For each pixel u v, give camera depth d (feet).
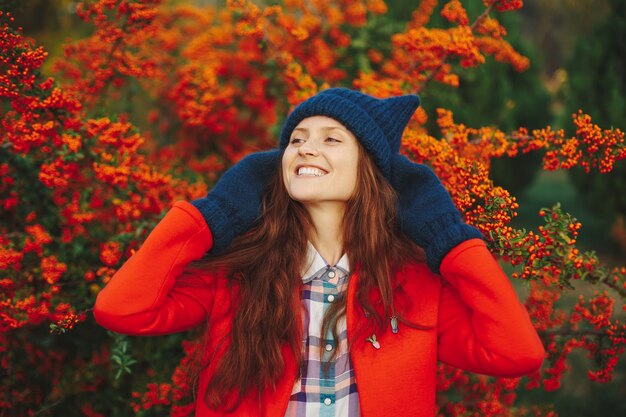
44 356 8.91
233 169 6.06
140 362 8.58
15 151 7.83
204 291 5.79
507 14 26.84
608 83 21.34
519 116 27.50
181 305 5.63
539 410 8.61
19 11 7.78
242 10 9.06
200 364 6.22
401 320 5.43
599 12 41.73
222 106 11.61
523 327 5.12
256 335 5.36
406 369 5.31
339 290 5.72
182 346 8.36
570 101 22.76
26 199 8.46
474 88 22.86
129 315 5.16
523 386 11.92
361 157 5.83
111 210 8.62
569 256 6.03
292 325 5.41
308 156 5.61
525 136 7.57
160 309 5.41
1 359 8.66
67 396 8.64
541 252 6.10
